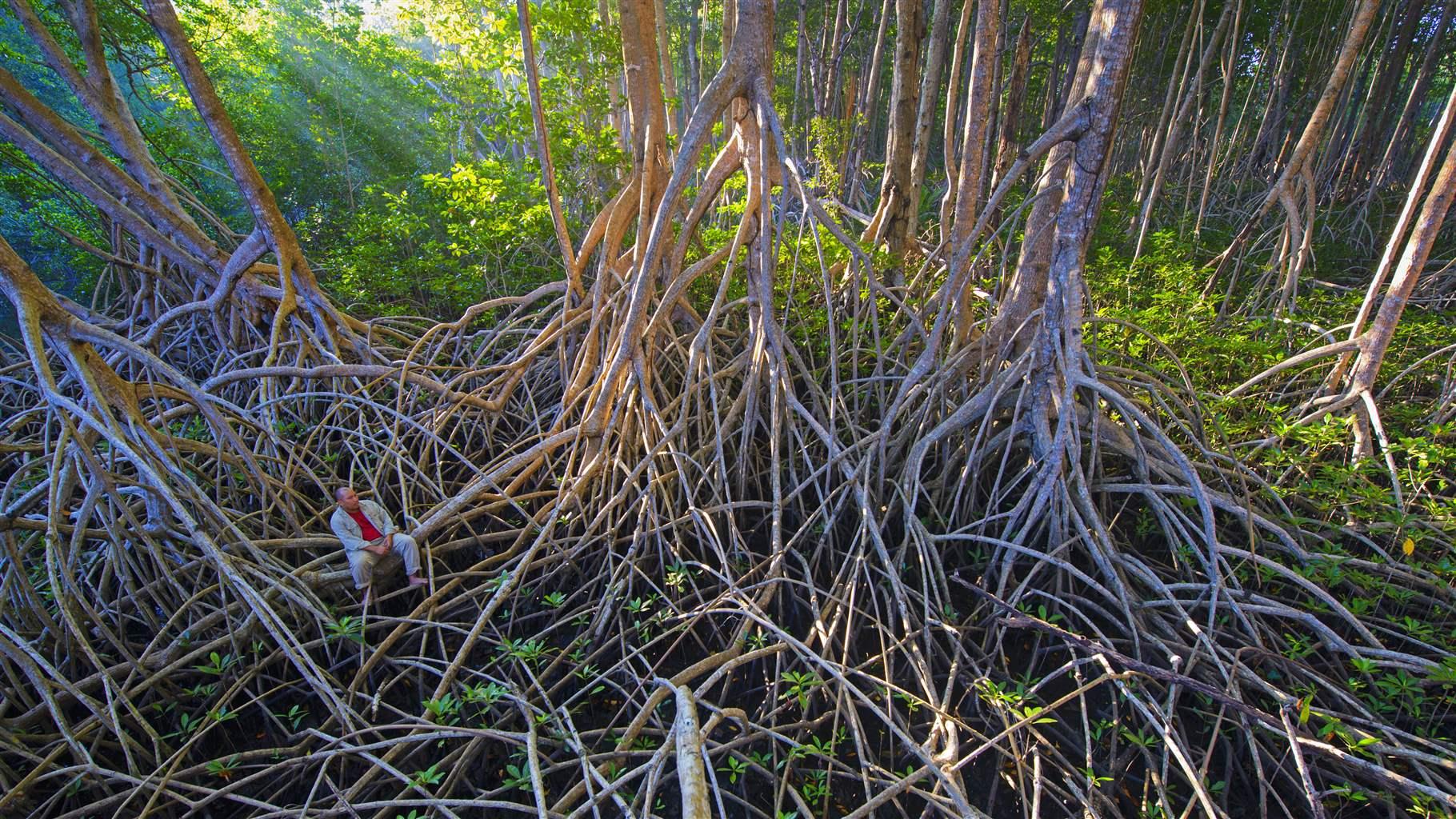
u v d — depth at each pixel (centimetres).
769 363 619
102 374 490
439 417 705
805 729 434
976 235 534
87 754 394
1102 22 442
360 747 409
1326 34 1969
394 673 504
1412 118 1772
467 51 1592
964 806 325
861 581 545
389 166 1920
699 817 258
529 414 784
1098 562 488
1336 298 1032
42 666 435
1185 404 633
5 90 563
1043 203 539
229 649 496
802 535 578
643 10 670
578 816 332
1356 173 1917
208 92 530
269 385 676
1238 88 2811
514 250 1142
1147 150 2091
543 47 1367
